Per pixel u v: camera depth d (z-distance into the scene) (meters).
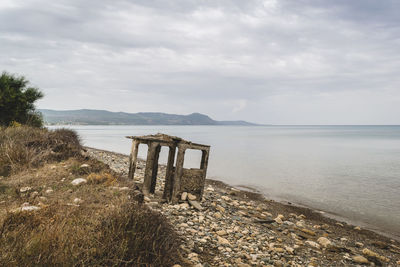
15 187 6.34
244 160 28.69
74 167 8.52
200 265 4.67
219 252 5.69
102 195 6.16
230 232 7.14
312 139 80.75
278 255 6.20
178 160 8.68
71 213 4.73
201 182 9.41
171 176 9.03
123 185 7.36
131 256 3.77
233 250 5.95
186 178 9.03
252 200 12.70
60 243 3.52
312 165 26.05
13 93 19.22
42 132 13.09
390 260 7.04
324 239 7.67
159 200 8.78
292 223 9.42
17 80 20.67
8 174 7.89
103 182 7.29
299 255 6.45
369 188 16.42
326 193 15.04
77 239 3.71
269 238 7.30
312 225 9.74
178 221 7.06
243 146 49.78
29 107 20.61
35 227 4.02
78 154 10.70
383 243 8.17
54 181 7.16
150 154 8.97
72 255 3.34
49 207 4.85
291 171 22.19
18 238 3.55
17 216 4.16
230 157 31.14
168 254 4.46
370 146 54.12
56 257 3.28
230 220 8.38
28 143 10.65
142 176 13.44
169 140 9.05
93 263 3.39
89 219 4.52
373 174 21.39
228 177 18.91
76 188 6.62
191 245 5.60
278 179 18.70
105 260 3.47
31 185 6.78
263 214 10.19
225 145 51.44
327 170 23.11
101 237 3.88
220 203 10.45
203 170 9.45
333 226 9.86
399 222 10.57
